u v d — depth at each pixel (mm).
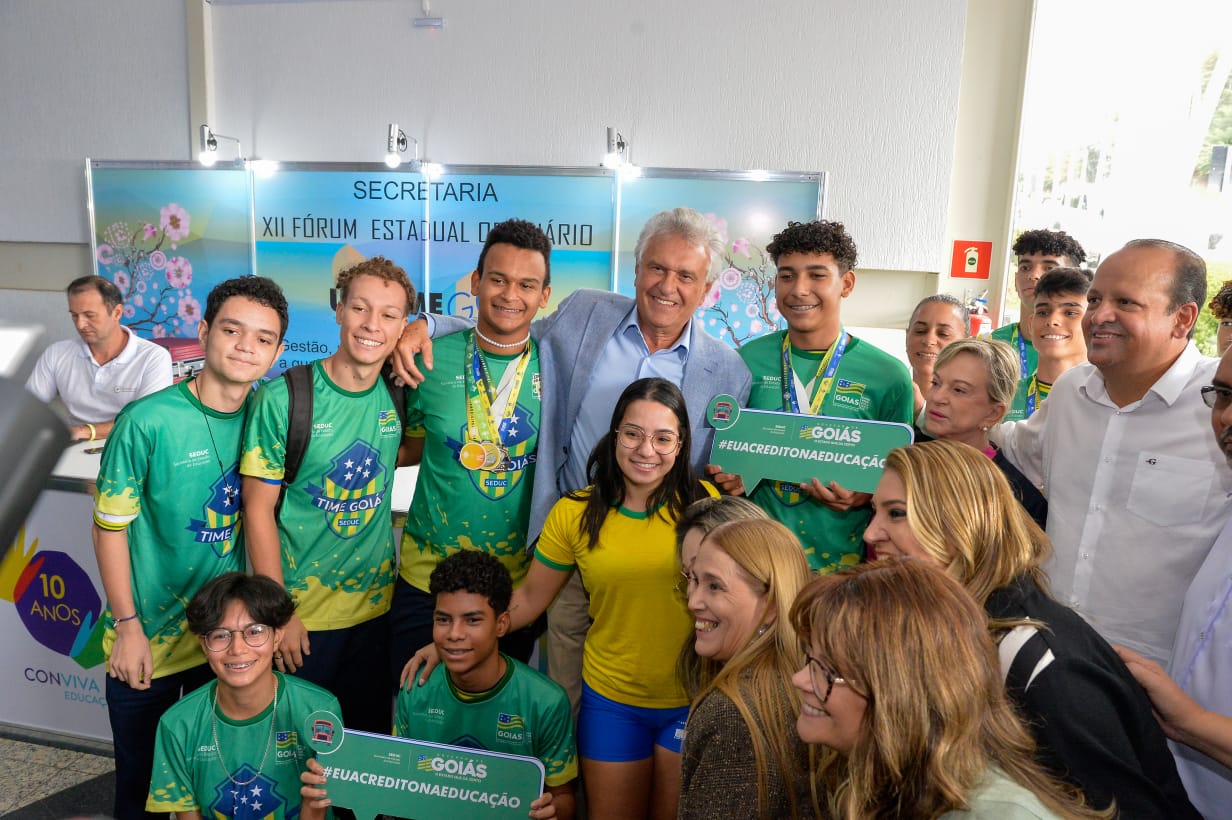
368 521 2148
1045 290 3029
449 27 5090
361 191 5223
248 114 5434
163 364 3969
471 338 2186
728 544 1467
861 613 896
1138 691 1164
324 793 1856
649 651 1877
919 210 4738
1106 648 1151
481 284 2072
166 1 5355
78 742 2801
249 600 1850
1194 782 1659
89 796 2561
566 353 2189
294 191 5297
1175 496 1766
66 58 5574
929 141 4660
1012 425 2254
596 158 5059
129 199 5520
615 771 1932
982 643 895
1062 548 1940
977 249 4793
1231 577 1546
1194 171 4535
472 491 2160
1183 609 1665
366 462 2088
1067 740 1028
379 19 5164
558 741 2025
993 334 3721
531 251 2045
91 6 5465
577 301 2264
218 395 2006
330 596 2148
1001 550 1164
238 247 5438
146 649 2049
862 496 2090
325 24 5230
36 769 2691
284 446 2014
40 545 2676
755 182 4793
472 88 5129
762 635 1375
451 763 1809
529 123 5098
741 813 1229
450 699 2045
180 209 5461
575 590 2213
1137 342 1729
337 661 2178
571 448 2193
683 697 1900
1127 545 1833
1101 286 1771
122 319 5703
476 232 5152
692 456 2203
